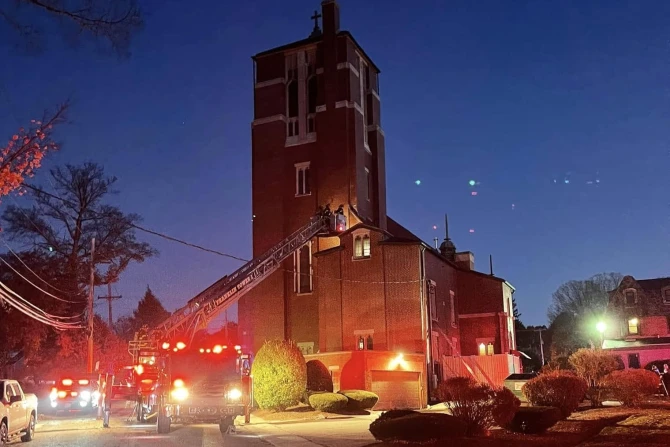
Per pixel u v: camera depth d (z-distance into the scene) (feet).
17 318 134.82
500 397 58.54
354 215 169.99
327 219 167.02
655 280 211.00
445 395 59.16
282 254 154.61
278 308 169.48
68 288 151.02
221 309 134.72
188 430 78.59
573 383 73.67
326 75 179.83
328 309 153.69
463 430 55.52
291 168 180.45
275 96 184.03
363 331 148.15
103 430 78.38
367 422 92.58
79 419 101.81
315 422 93.09
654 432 57.57
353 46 184.34
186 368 75.31
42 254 152.15
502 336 177.17
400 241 150.20
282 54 186.80
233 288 139.03
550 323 303.68
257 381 107.86
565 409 72.69
